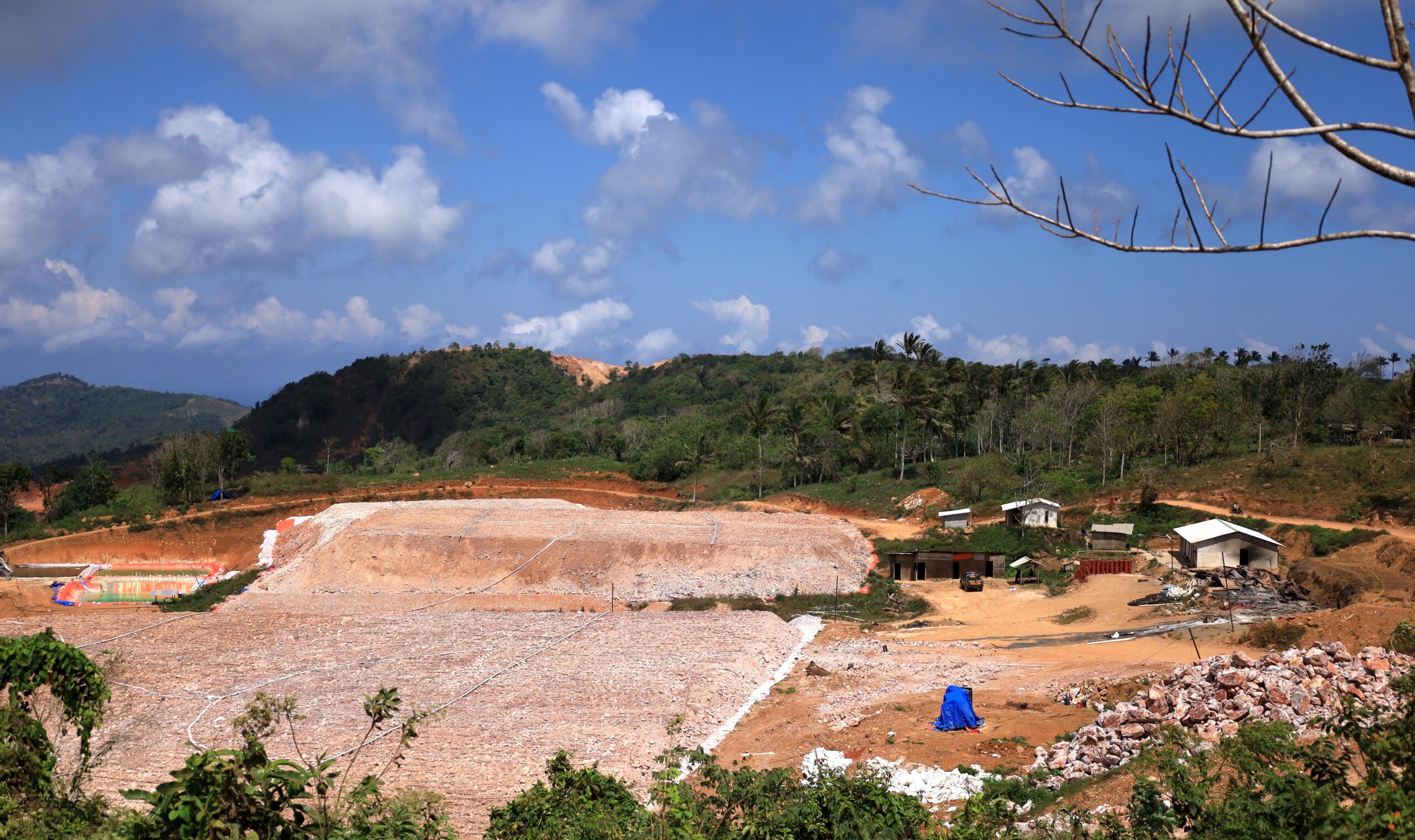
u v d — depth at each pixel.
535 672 43.34
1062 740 29.06
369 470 141.12
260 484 106.06
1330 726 12.27
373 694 39.84
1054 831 16.83
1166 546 68.38
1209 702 26.25
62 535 88.94
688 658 45.72
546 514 83.94
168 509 96.31
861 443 114.25
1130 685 33.09
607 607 65.56
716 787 17.38
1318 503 71.38
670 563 70.38
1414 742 10.62
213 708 37.47
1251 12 4.39
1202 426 88.25
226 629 51.53
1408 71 4.16
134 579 79.00
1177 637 43.09
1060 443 106.12
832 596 65.50
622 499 108.12
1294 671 26.31
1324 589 50.38
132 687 40.28
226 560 85.25
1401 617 33.69
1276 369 97.00
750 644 49.19
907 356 157.75
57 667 13.73
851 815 15.37
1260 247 4.61
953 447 116.62
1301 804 10.75
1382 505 67.44
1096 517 78.12
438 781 29.44
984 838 15.44
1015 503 76.94
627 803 17.08
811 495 100.75
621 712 37.28
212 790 9.34
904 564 71.06
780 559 70.56
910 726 32.00
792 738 33.16
